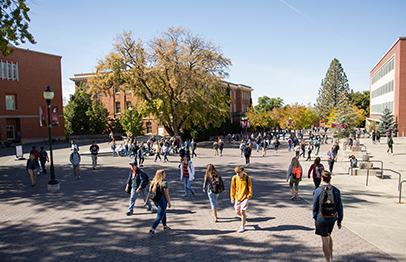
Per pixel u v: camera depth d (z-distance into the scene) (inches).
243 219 288.0
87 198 432.1
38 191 481.1
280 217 335.9
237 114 2999.5
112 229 300.2
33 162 523.5
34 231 295.4
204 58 1350.9
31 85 1585.9
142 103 1557.6
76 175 595.5
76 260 230.2
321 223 214.5
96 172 682.2
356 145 995.9
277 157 1016.9
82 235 283.7
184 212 358.0
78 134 1678.2
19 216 346.3
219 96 1662.2
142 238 275.1
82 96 1781.5
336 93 3476.9
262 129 3053.6
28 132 1568.7
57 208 379.6
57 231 295.0
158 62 1285.7
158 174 285.3
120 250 248.4
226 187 507.8
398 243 258.7
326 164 792.3
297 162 408.2
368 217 335.9
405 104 1727.4
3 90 1461.6
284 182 557.6
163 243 263.0
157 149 903.1
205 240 268.8
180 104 1424.7
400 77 1724.9
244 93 3289.9
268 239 269.4
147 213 355.9
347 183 536.7
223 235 280.8
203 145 1603.1
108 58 1321.4
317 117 3558.1
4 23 563.2
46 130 1658.5
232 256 235.0
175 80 1285.7
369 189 488.7
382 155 935.0
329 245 214.2
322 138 1641.2
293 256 233.9
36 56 1611.7
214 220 323.6
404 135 1733.5
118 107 2154.3
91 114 1733.5
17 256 237.1
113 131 1838.1
